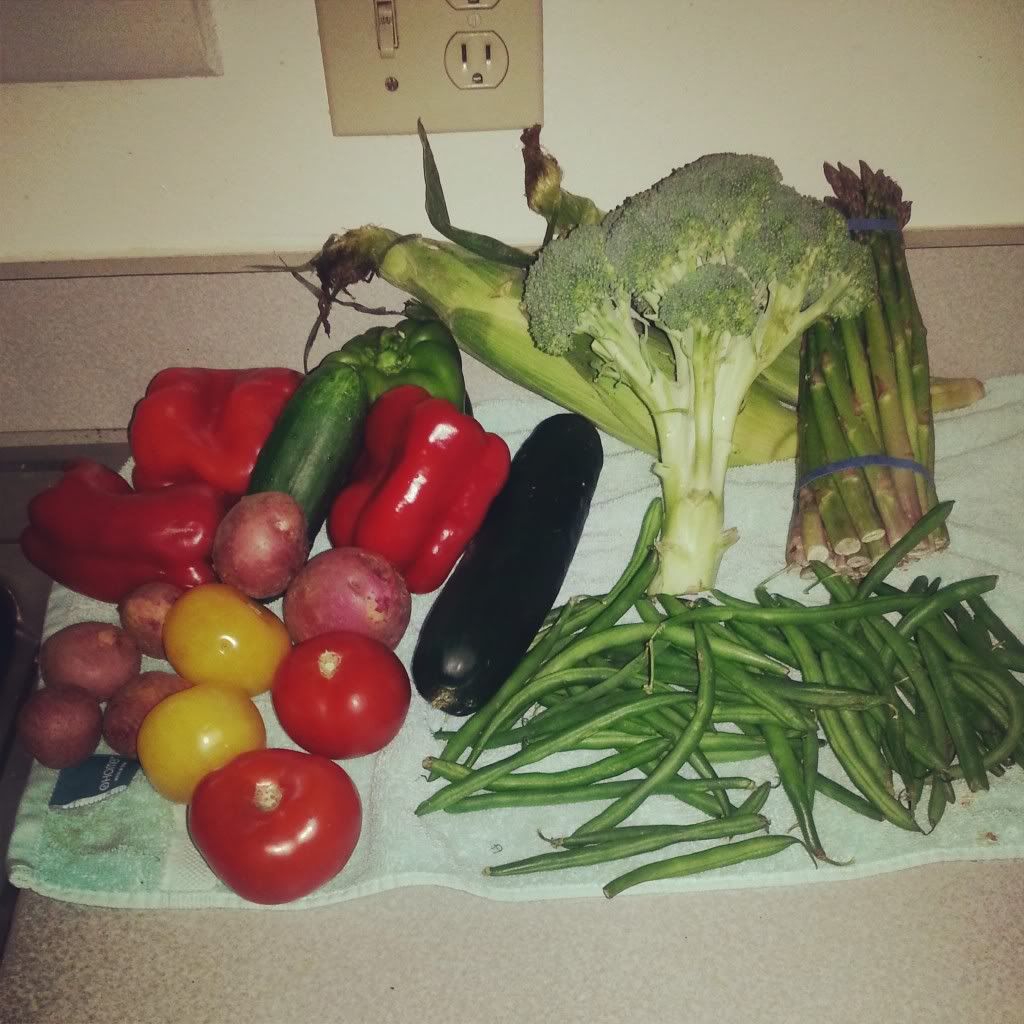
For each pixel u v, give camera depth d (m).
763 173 0.87
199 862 0.76
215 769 0.75
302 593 0.84
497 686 0.83
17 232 1.01
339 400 0.92
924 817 0.78
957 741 0.77
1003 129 1.00
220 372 1.04
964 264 1.06
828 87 0.97
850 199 0.98
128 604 0.87
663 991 0.69
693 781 0.77
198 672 0.81
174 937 0.73
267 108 0.94
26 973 0.71
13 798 0.81
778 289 0.88
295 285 1.04
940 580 0.89
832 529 0.88
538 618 0.86
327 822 0.71
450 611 0.85
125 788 0.81
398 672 0.81
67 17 0.87
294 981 0.70
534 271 0.90
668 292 0.84
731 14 0.91
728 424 0.90
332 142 0.97
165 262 1.02
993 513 1.00
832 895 0.74
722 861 0.74
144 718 0.79
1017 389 1.09
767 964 0.71
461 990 0.70
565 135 0.99
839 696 0.77
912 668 0.80
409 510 0.90
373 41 0.89
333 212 1.02
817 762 0.79
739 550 0.98
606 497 1.04
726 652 0.81
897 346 0.93
